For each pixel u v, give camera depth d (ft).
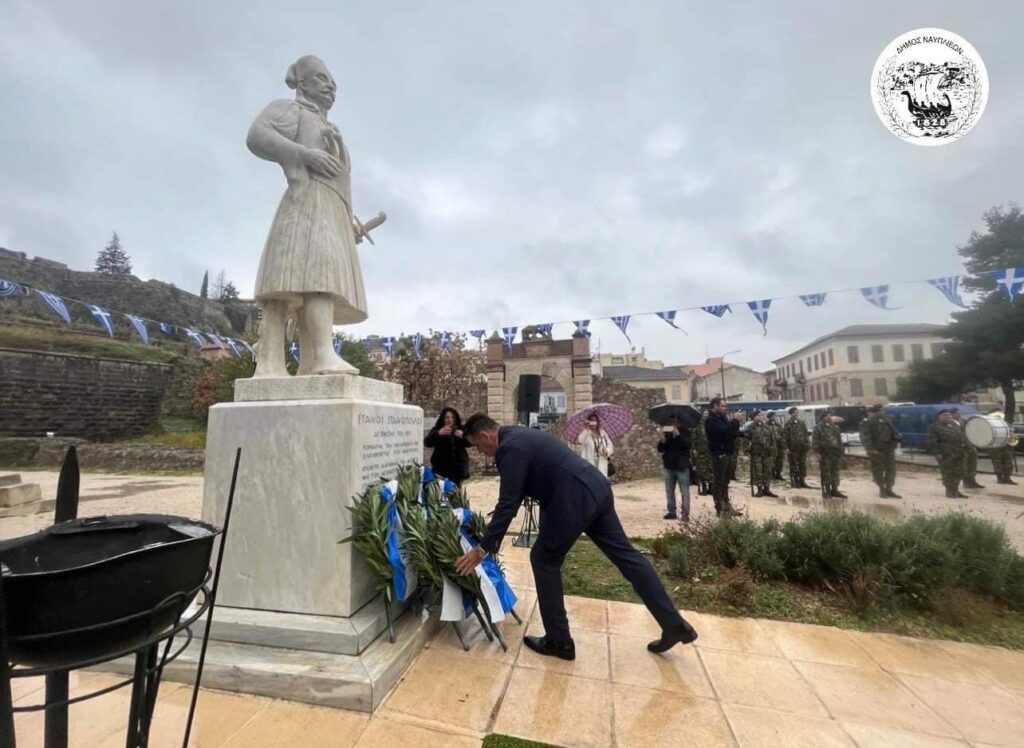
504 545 16.97
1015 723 6.95
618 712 6.99
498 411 54.29
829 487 31.01
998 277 21.07
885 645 9.37
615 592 12.08
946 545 11.82
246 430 8.86
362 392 9.55
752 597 11.37
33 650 3.30
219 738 6.19
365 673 7.05
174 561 3.83
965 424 34.68
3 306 99.71
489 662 8.35
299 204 9.99
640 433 50.44
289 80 11.25
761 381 143.54
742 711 7.09
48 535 4.32
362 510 8.30
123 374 72.90
